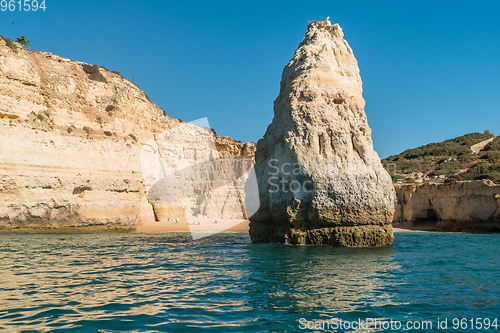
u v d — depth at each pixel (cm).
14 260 1246
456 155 7381
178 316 627
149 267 1112
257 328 574
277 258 1288
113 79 4162
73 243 1917
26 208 2634
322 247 1541
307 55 1884
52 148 2900
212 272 1027
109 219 3061
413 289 831
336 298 752
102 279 923
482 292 805
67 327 561
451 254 1453
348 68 1925
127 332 545
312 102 1720
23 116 2817
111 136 3453
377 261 1223
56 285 848
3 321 584
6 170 2591
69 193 2883
